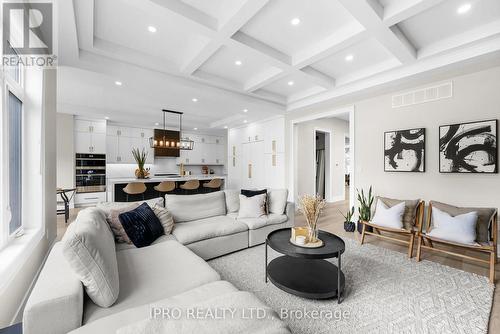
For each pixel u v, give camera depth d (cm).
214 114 620
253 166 665
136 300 137
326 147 691
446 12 223
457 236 249
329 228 421
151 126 748
